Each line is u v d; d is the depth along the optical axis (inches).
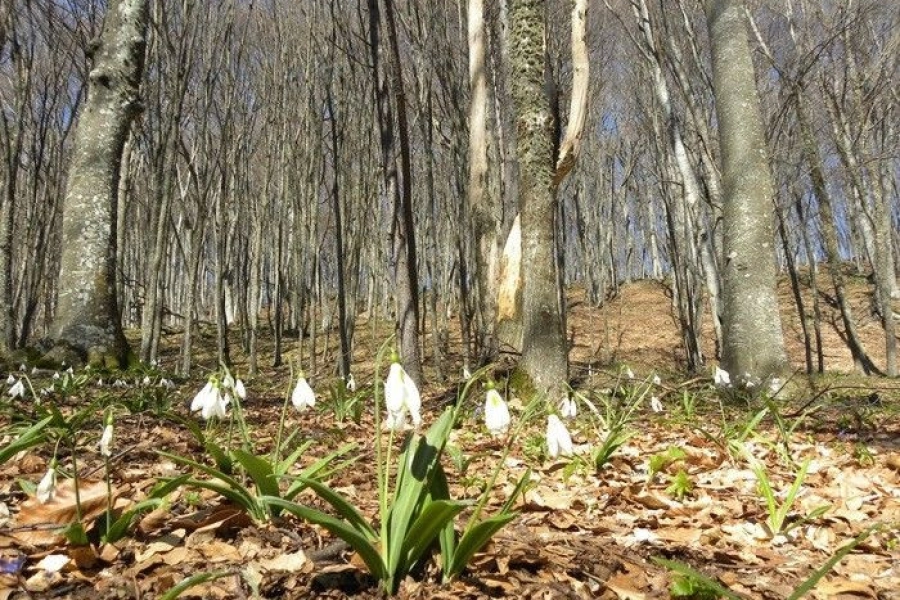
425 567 88.7
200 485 98.0
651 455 192.4
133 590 80.5
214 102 624.1
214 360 733.3
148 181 709.9
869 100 639.8
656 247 1381.6
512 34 286.8
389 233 366.6
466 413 252.7
